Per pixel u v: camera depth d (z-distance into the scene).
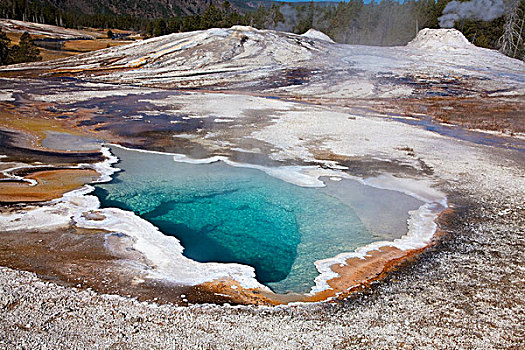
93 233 8.49
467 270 7.45
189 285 6.82
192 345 5.20
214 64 36.84
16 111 19.97
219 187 11.58
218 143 15.80
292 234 9.07
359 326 5.79
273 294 6.72
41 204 9.76
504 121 21.00
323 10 66.06
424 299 6.52
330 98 27.44
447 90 28.91
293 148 15.31
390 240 8.77
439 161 14.12
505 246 8.34
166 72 34.56
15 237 8.09
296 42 43.09
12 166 12.30
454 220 9.66
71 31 78.50
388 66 36.03
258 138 16.58
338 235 9.03
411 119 21.62
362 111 23.39
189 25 60.03
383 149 15.45
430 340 5.52
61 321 5.55
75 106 21.92
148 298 6.33
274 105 23.92
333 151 15.06
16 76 32.34
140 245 8.12
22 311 5.69
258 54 39.34
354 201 10.80
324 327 5.74
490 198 10.95
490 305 6.35
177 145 15.46
